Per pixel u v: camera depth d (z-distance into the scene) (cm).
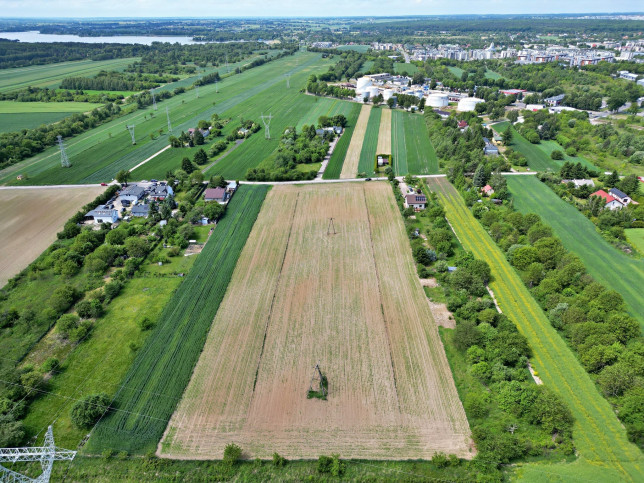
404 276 10838
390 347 8550
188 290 10381
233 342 8738
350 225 13400
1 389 7469
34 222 13862
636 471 6191
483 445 6444
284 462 6431
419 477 6206
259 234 12962
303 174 17000
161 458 6494
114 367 8162
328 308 9688
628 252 11700
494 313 8888
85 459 6506
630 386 7188
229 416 7162
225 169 18200
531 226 12394
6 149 19162
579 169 16425
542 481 6103
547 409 6825
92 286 10575
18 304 9981
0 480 5972
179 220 13938
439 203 14912
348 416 7131
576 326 8438
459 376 7869
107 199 15288
